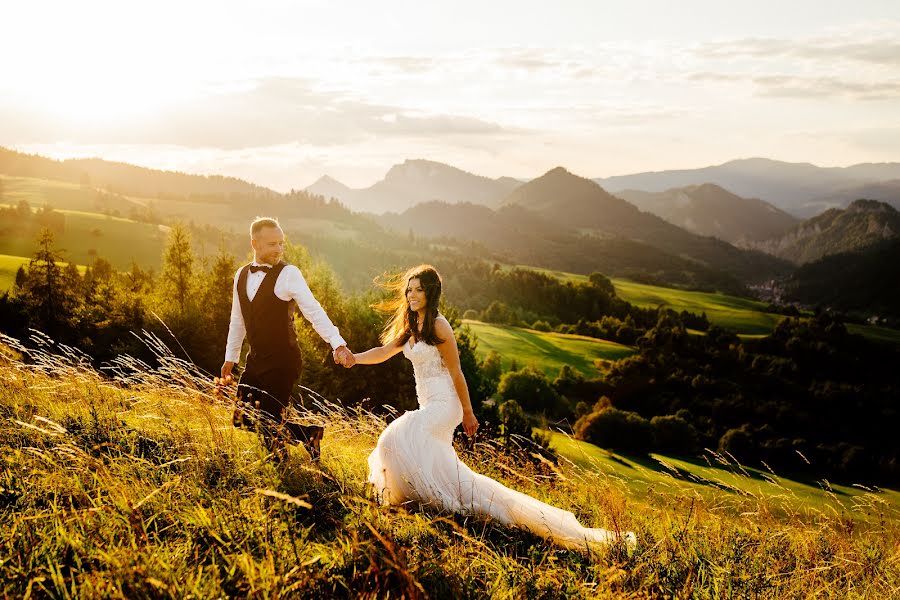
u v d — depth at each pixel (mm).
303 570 2562
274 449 4078
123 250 143375
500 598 2873
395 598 2701
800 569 3926
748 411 71938
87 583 2336
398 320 4660
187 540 2846
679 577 3502
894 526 4980
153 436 4418
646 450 49000
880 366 94562
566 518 4102
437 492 4086
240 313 4887
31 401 4680
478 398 27766
